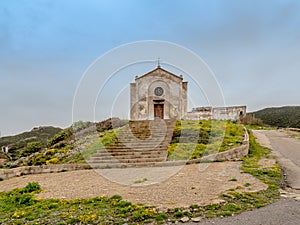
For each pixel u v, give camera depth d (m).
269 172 7.57
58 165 9.41
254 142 14.11
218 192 5.66
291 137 18.14
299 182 6.67
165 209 4.62
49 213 4.71
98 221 4.26
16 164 11.91
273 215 4.35
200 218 4.25
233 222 4.07
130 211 4.61
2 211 5.03
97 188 6.42
